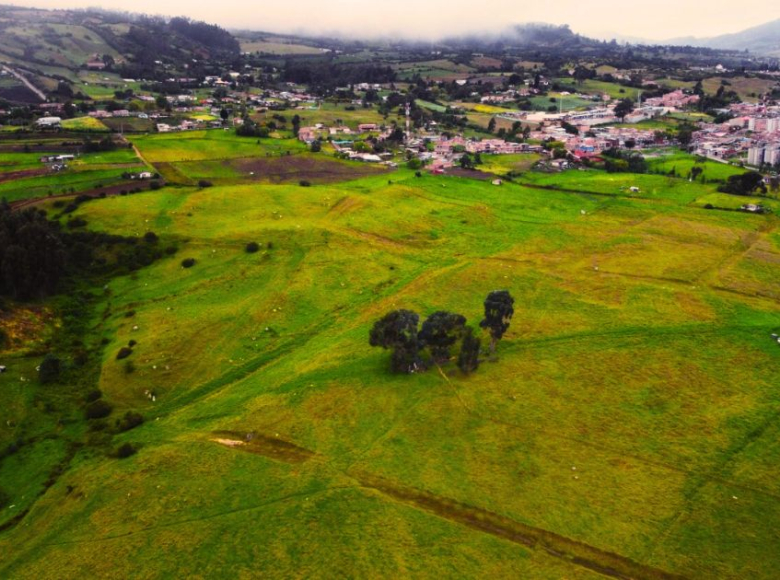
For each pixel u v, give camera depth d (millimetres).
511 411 86062
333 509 68000
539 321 115500
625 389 91375
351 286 133875
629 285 131875
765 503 67625
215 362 105250
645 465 74375
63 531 67938
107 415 91812
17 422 89438
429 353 102875
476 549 61906
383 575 58875
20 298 122750
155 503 70625
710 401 87938
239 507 69250
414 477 73250
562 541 63062
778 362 98625
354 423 84688
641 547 62031
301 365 101875
